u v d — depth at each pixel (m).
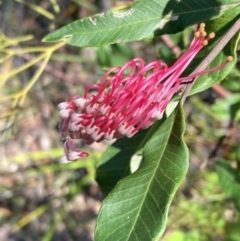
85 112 0.12
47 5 0.41
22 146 0.45
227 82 0.24
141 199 0.13
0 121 0.34
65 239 0.44
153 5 0.15
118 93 0.12
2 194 0.45
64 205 0.36
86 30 0.15
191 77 0.13
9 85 0.38
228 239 0.31
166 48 0.24
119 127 0.12
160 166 0.13
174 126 0.13
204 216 0.33
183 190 0.37
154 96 0.12
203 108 0.33
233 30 0.14
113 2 0.34
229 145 0.27
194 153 0.35
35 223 0.45
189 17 0.15
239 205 0.22
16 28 0.36
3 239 0.44
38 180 0.44
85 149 0.38
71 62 0.41
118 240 0.12
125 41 0.15
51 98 0.41
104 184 0.17
